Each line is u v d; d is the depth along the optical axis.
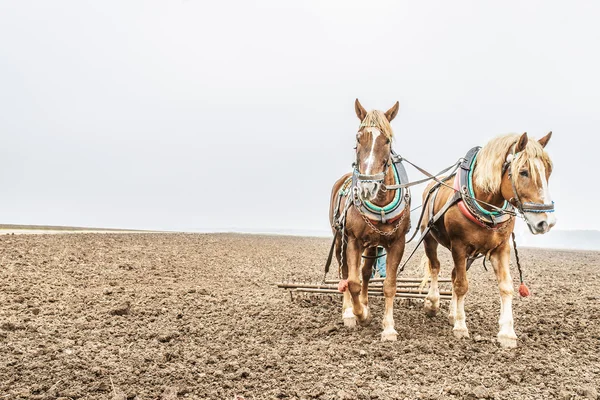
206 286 12.15
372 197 6.73
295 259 20.30
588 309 9.67
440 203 7.85
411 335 7.52
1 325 7.37
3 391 5.07
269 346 6.89
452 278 8.39
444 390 5.27
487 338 7.25
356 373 5.79
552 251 30.53
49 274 12.18
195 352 6.50
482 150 7.09
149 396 5.08
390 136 6.94
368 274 8.34
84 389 5.18
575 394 5.15
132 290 10.93
